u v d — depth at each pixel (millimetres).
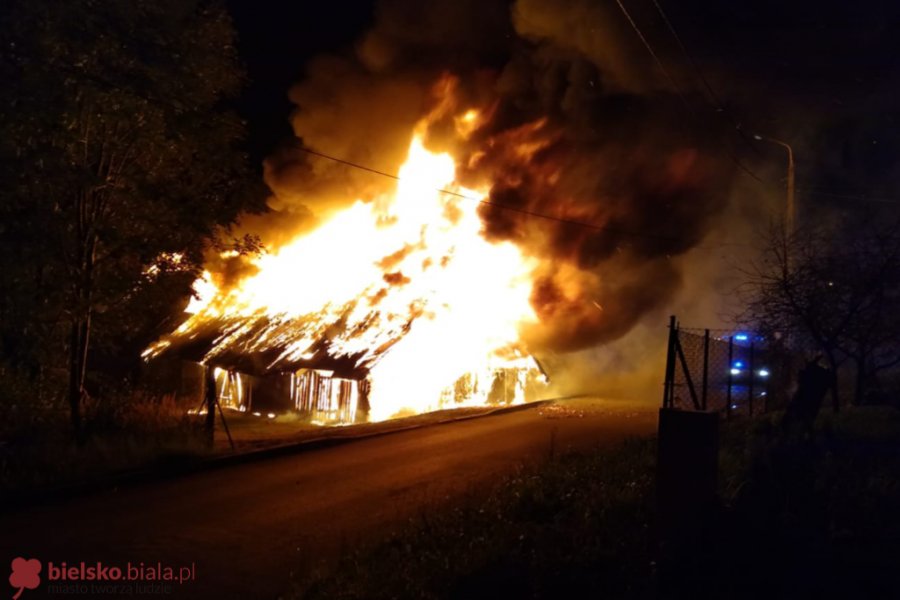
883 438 10344
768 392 15320
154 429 13531
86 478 10461
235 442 13695
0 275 12047
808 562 5617
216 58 13844
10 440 12398
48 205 12438
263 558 7457
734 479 7625
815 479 7570
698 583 5418
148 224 13703
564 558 5988
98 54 12367
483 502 8445
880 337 13844
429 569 6172
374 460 12344
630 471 8883
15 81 11633
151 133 12945
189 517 8914
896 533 6148
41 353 13383
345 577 6379
